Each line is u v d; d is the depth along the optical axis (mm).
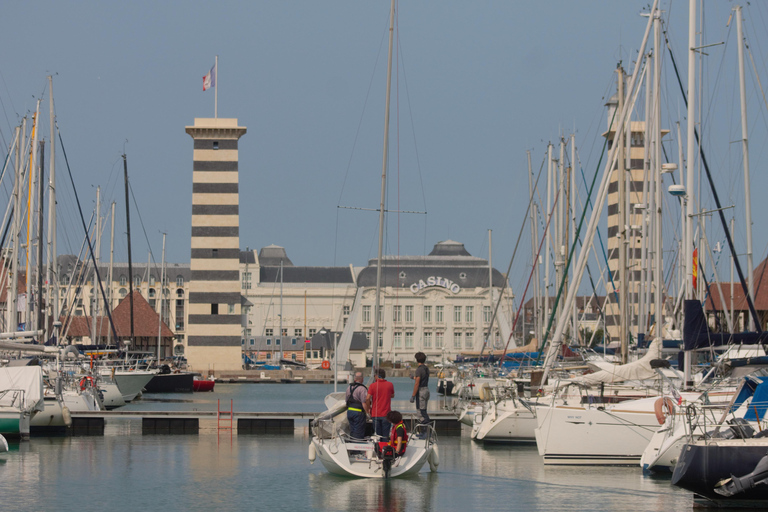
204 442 51188
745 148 54906
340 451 36531
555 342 55438
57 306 91062
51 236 82688
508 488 34125
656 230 61500
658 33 56844
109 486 35156
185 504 31312
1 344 57031
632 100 61406
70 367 78375
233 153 176125
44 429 55438
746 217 54344
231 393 121750
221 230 176000
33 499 32406
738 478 26969
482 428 50312
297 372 178875
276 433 56844
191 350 175125
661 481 35469
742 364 34375
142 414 58406
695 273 46094
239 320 175750
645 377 43719
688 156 43438
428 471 38844
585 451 38781
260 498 32438
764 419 30500
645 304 69438
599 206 57656
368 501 31703
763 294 75188
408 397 111250
